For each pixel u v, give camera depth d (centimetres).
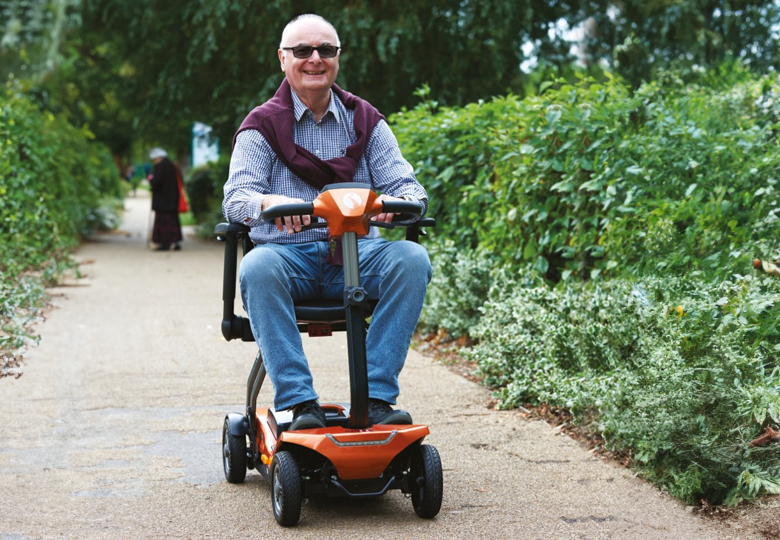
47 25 1459
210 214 1923
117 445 445
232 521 342
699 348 389
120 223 2247
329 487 334
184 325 788
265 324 337
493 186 678
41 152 1233
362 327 326
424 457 333
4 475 396
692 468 361
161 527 336
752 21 1086
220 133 1736
